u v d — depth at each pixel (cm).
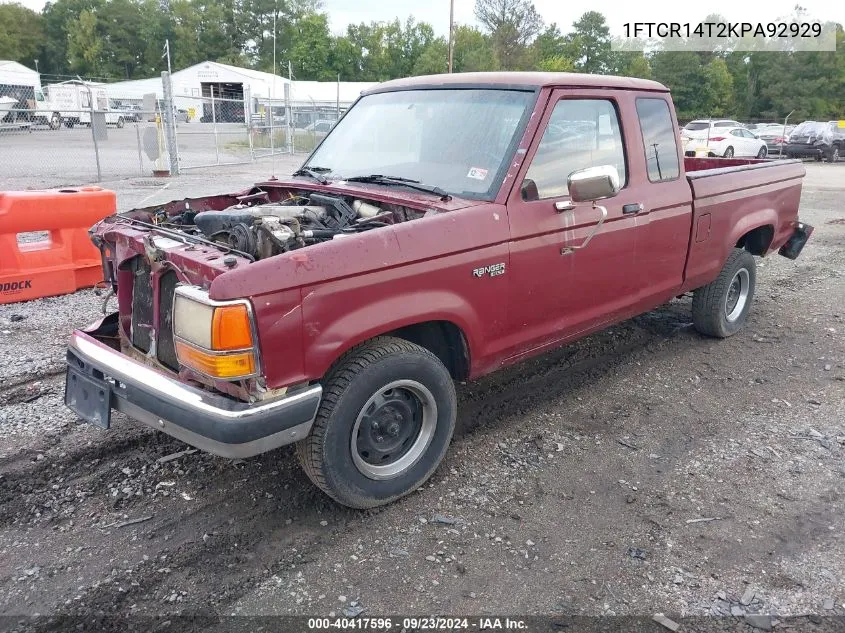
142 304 354
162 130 1720
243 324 271
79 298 662
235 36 6638
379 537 320
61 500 345
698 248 505
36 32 9000
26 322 593
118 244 358
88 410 337
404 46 7612
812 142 2606
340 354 302
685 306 690
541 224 373
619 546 315
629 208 429
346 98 4112
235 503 345
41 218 640
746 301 603
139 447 396
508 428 428
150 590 285
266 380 282
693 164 709
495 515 338
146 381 303
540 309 391
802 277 826
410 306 321
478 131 389
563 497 354
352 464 323
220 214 354
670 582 292
